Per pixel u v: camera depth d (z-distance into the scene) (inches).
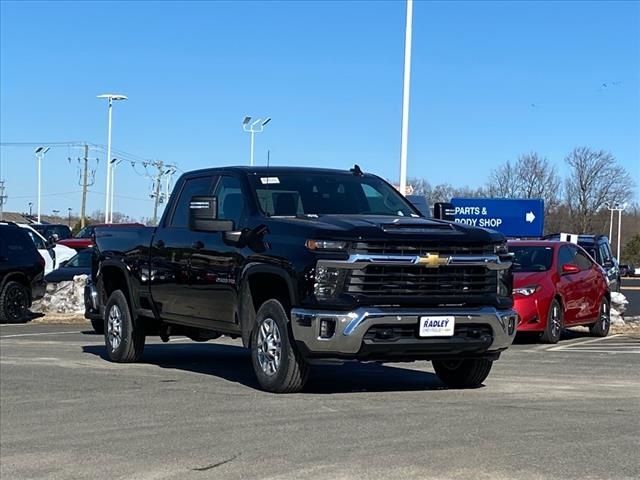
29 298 751.1
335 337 303.4
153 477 230.1
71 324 727.7
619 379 380.8
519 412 298.5
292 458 241.9
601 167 3201.3
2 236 736.3
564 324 574.2
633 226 3137.3
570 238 860.0
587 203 2245.3
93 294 609.6
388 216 353.1
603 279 635.5
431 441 256.8
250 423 285.3
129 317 437.7
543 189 2170.3
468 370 349.1
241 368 425.1
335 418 289.9
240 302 343.3
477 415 293.3
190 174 406.3
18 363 442.0
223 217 367.9
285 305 327.0
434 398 327.0
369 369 417.7
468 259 318.7
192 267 377.1
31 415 308.5
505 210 1038.4
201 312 375.6
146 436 273.3
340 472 227.0
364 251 306.0
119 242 442.3
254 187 357.7
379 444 254.4
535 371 408.2
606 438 260.1
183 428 281.7
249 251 339.6
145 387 361.4
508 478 219.6
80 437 275.0
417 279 312.5
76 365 434.3
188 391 349.4
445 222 337.1
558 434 265.1
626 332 682.2
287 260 317.1
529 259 580.4
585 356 476.1
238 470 232.5
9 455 255.9
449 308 316.2
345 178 378.9
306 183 367.2
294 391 333.7
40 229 1325.0
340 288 306.2
